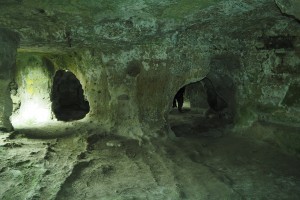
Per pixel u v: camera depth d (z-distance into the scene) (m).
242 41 4.73
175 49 4.77
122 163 3.85
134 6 3.35
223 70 5.56
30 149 4.23
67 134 5.29
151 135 4.96
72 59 6.29
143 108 5.14
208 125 6.46
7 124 5.14
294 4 2.41
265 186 3.14
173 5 3.35
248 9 3.52
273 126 4.44
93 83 5.97
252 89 4.97
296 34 4.09
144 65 5.02
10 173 3.32
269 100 4.68
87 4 3.23
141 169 3.64
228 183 3.19
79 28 4.02
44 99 6.77
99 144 4.67
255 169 3.64
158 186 3.15
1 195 2.79
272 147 4.32
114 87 5.40
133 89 5.18
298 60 4.18
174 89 5.06
